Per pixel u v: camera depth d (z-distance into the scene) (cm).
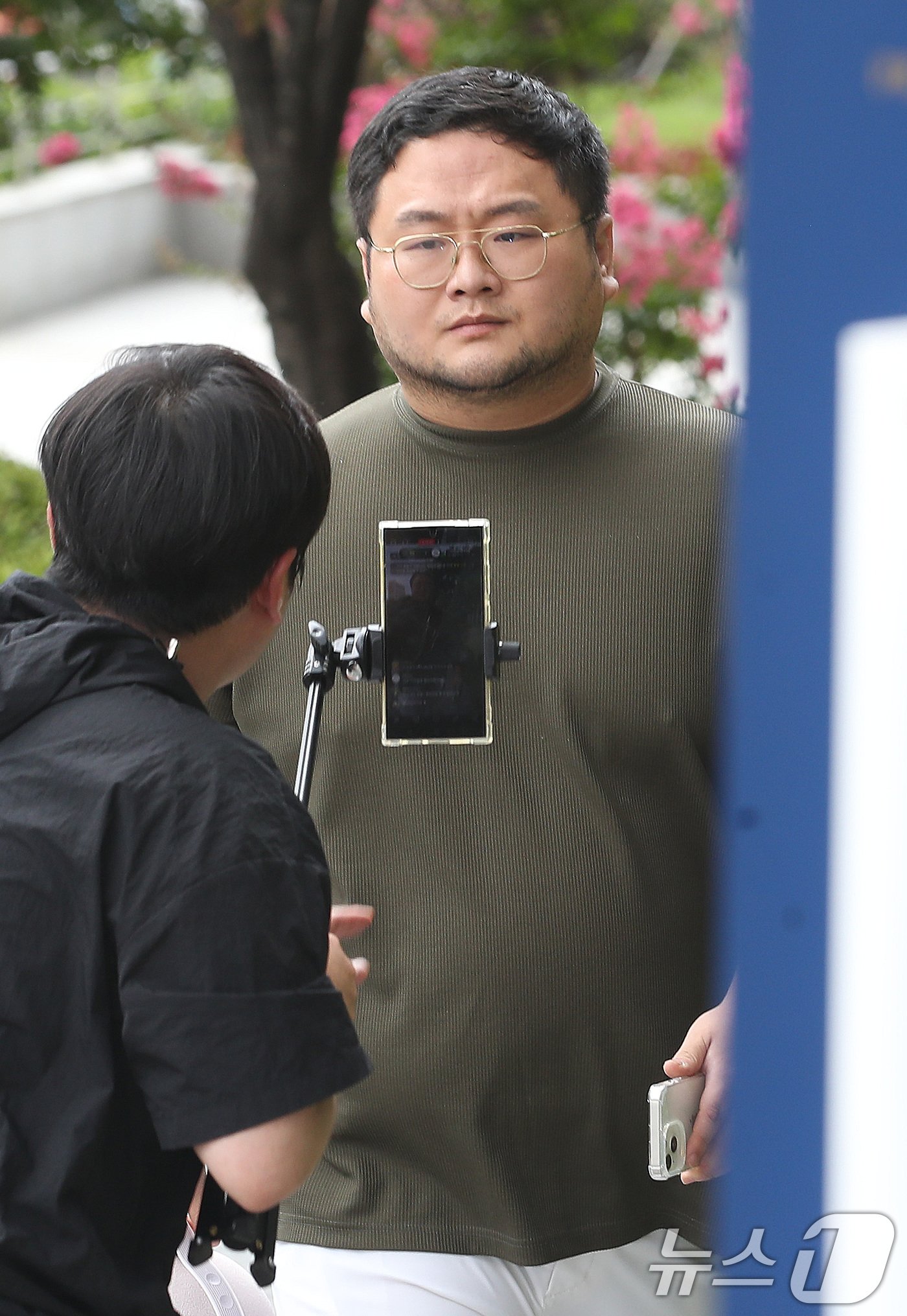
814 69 172
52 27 1794
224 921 434
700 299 2002
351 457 690
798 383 179
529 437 661
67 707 468
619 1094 679
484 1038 666
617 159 2127
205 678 517
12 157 3894
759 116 175
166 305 3831
